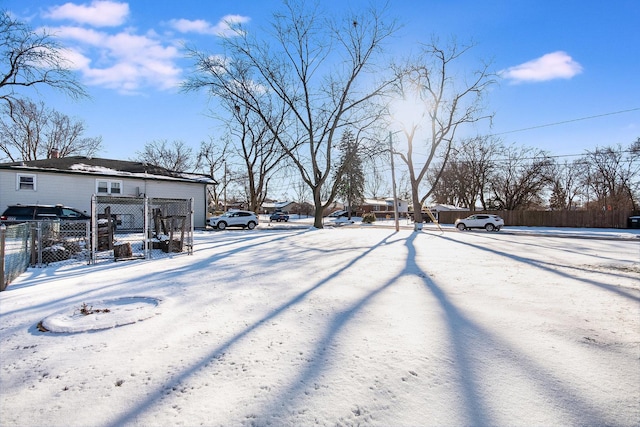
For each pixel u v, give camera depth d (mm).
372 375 2572
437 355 2910
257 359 2836
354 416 2086
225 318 3879
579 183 44688
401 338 3283
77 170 18625
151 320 3811
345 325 3643
